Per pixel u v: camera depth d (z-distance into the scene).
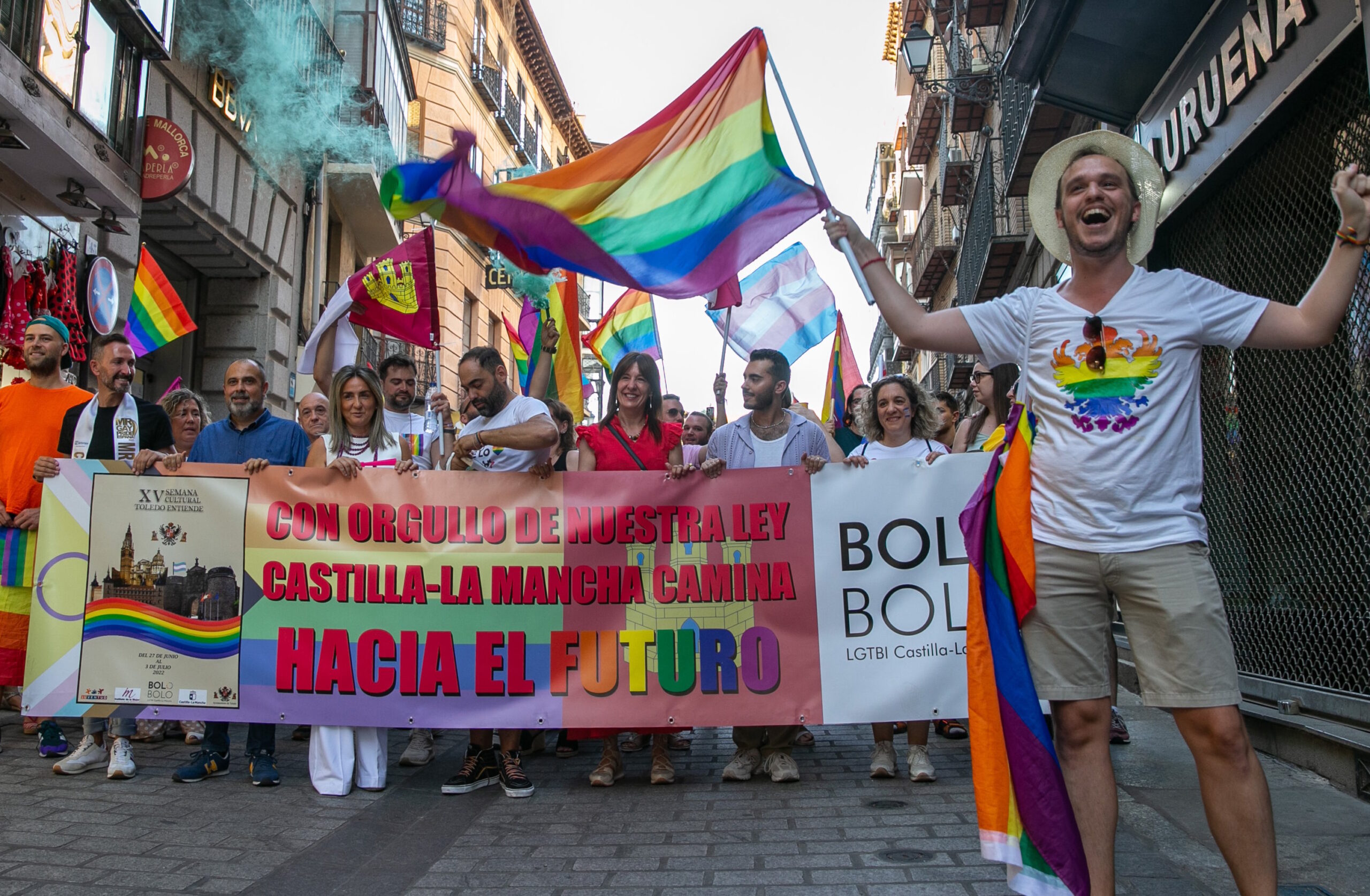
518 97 32.09
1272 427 5.59
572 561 4.66
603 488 4.71
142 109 10.63
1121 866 3.21
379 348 19.17
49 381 5.21
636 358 4.98
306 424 5.82
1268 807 2.43
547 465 4.71
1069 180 2.63
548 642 4.62
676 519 4.68
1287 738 4.78
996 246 16.53
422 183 3.97
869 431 5.56
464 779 4.57
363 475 4.74
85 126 9.43
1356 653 4.68
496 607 4.64
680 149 3.98
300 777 4.84
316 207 16.66
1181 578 2.47
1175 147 6.56
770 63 3.03
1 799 4.17
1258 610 5.71
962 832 3.73
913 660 4.54
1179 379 2.54
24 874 3.22
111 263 10.52
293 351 15.88
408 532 4.69
